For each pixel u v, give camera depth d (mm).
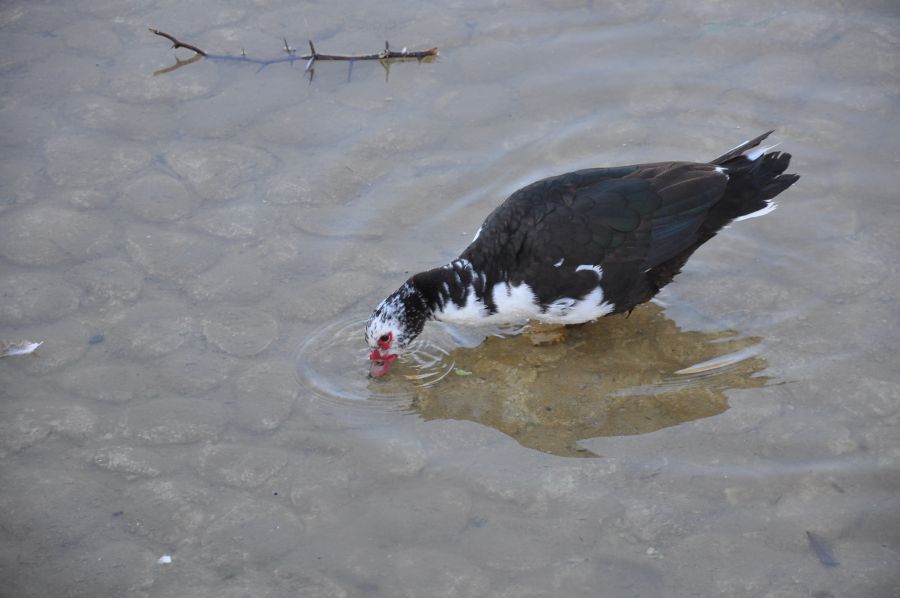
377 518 5535
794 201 7660
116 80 9109
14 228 7637
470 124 8555
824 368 6309
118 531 5512
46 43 9578
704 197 6395
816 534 5258
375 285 7141
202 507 5637
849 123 8242
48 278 7250
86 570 5301
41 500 5680
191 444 6020
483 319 6715
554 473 5750
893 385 6117
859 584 4992
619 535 5352
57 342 6742
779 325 6699
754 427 5949
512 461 5852
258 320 6906
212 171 8148
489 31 9539
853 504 5398
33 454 5977
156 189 7988
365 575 5219
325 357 6633
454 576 5184
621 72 8969
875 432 5828
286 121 8641
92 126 8617
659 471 5711
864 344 6441
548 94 8812
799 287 6977
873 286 6883
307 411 6238
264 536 5461
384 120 8617
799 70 8789
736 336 6676
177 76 9148
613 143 8266
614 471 5734
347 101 8844
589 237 6254
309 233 7594
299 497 5684
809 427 5902
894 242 7211
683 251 6480
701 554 5219
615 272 6344
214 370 6520
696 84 8781
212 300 7066
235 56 9344
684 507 5473
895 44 8922
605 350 6703
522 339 6883
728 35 9250
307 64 9258
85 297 7102
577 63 9109
